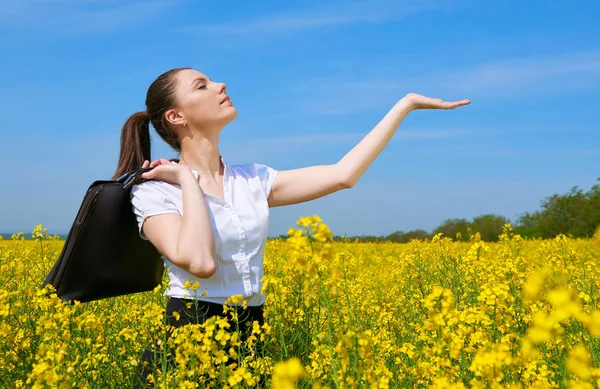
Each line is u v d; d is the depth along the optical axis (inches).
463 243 321.1
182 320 111.5
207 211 107.4
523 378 94.4
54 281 119.3
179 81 118.2
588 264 188.9
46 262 221.1
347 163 123.4
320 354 108.3
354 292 169.3
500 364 78.2
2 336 130.6
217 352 94.7
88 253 116.2
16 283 204.1
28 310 141.3
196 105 116.3
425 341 122.8
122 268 120.2
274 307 129.0
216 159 121.7
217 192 118.0
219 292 112.1
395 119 124.2
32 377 87.7
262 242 118.7
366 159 123.2
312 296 95.1
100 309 178.1
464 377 97.3
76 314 150.6
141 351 132.4
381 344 129.3
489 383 81.8
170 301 114.3
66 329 108.6
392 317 174.1
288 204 127.7
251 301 116.9
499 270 150.2
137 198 112.0
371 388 85.4
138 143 126.6
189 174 110.1
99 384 113.3
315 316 133.0
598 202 1473.9
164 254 108.4
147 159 128.6
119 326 156.9
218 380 102.7
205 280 112.0
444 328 93.4
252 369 107.3
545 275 98.6
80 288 121.5
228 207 115.5
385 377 88.1
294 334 132.3
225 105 118.8
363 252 518.3
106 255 117.3
